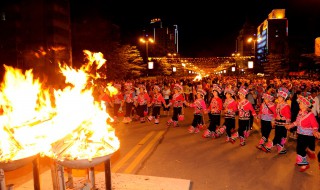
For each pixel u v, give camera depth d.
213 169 6.89
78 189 4.49
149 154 8.16
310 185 5.91
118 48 29.23
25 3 16.05
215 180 6.18
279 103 8.20
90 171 4.71
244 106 9.12
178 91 12.65
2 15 17.14
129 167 7.02
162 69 53.81
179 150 8.61
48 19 15.93
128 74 34.28
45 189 5.24
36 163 4.23
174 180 5.55
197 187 5.80
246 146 9.12
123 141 9.77
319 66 38.03
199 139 10.09
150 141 9.76
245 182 6.08
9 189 4.56
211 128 10.29
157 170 6.82
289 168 6.98
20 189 5.26
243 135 9.23
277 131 8.20
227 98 9.77
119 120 14.48
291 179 6.25
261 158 7.80
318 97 8.68
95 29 27.84
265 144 8.62
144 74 48.00
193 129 11.16
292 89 15.60
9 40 16.80
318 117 8.66
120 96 13.59
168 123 12.72
